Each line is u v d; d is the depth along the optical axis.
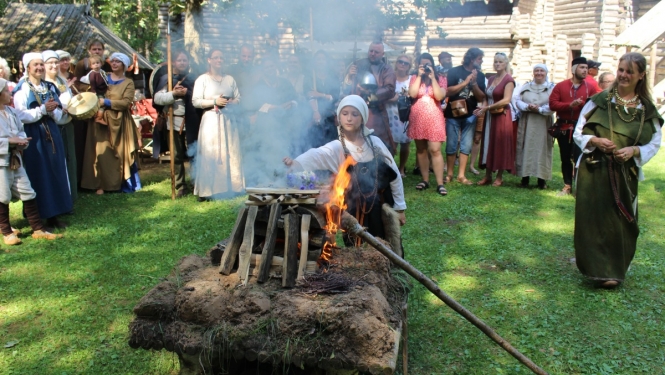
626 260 4.52
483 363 3.50
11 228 5.60
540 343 3.73
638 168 4.43
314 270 2.89
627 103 4.37
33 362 3.45
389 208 3.67
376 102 6.84
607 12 16.75
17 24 13.05
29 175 5.75
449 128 8.13
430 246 5.54
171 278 2.92
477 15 20.88
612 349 3.67
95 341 3.70
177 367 3.40
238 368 2.85
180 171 7.41
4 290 4.43
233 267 2.95
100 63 7.52
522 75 19.98
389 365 2.40
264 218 2.99
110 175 7.53
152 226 6.09
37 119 5.68
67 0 19.41
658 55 17.19
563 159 7.59
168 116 7.15
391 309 2.83
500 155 7.91
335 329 2.51
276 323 2.56
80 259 5.12
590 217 4.48
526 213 6.77
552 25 19.70
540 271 4.96
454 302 2.85
